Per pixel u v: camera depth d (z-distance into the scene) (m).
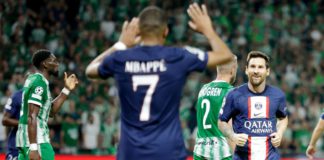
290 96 48.09
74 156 37.19
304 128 45.34
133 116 12.88
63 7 51.22
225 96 19.11
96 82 44.31
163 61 12.77
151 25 12.78
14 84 42.31
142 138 12.80
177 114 13.00
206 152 20.34
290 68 51.75
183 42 52.22
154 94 12.77
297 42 55.56
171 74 12.75
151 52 12.84
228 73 20.45
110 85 44.44
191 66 12.77
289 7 58.41
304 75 51.38
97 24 51.38
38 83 19.48
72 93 42.72
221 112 19.02
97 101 42.12
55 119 40.59
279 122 19.14
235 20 55.47
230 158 20.14
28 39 48.84
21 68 45.34
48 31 49.47
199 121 20.67
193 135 41.91
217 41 12.67
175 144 12.84
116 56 12.92
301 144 44.81
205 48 51.94
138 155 12.80
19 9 49.72
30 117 19.33
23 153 20.20
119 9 52.94
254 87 18.84
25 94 19.70
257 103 18.67
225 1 56.56
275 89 18.98
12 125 20.75
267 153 18.59
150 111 12.80
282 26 56.44
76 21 51.34
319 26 57.78
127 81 12.84
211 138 20.27
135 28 13.33
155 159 12.75
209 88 20.42
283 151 43.62
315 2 59.47
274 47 54.34
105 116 41.69
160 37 12.98
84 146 40.84
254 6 57.44
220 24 54.72
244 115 18.70
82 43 48.97
